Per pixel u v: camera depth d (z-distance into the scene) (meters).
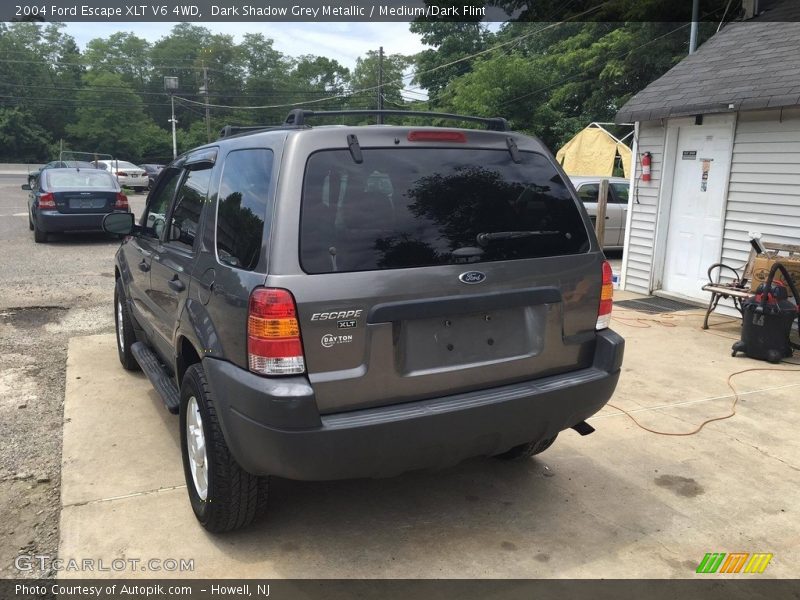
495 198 3.01
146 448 4.07
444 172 2.92
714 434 4.36
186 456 3.29
